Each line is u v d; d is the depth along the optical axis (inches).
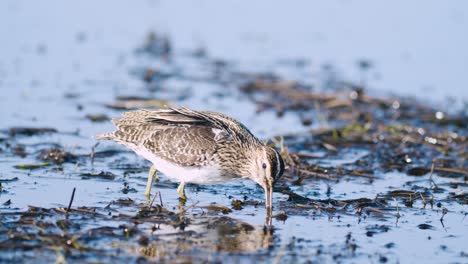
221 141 505.0
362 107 772.0
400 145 663.8
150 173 518.0
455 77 868.6
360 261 421.1
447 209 513.7
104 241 425.7
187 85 820.0
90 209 469.4
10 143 608.4
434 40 990.4
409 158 626.5
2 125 652.7
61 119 684.1
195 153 499.8
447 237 464.1
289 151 628.4
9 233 423.8
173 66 885.2
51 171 549.6
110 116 701.9
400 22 1053.8
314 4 1125.1
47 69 831.1
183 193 513.7
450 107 778.2
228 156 506.9
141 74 845.8
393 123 725.9
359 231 467.8
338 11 1099.3
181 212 484.1
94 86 790.5
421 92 820.6
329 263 415.2
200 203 506.9
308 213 494.6
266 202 499.8
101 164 574.9
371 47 970.7
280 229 463.8
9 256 399.2
